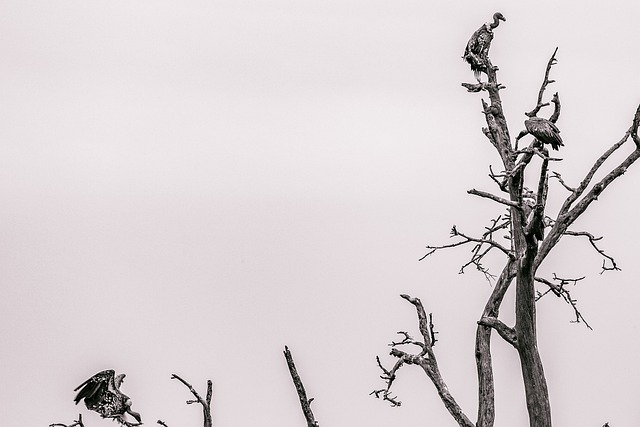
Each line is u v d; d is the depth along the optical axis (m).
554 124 46.97
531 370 50.25
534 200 53.59
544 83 48.72
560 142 45.31
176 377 44.41
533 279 49.56
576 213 49.34
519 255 51.94
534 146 47.81
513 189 47.91
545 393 50.28
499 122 52.56
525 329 50.03
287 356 43.47
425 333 53.41
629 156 49.03
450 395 53.03
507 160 51.38
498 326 50.84
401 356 53.47
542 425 50.31
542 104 48.31
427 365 53.28
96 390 37.22
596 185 49.25
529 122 45.84
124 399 37.19
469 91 53.47
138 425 37.34
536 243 47.97
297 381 43.28
